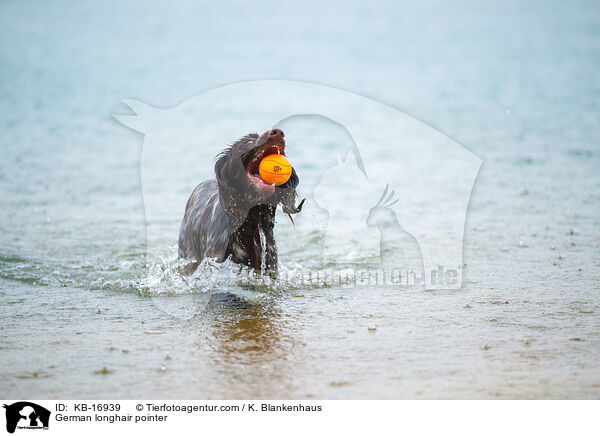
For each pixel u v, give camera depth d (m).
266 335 18.30
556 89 77.06
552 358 16.38
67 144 54.66
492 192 37.66
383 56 106.19
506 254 26.48
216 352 17.08
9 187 40.81
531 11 180.88
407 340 17.72
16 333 18.48
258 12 188.75
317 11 190.12
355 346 17.36
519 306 20.39
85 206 36.19
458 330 18.41
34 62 105.31
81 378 15.62
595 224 30.77
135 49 119.44
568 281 22.91
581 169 42.94
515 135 53.84
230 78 83.81
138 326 19.17
